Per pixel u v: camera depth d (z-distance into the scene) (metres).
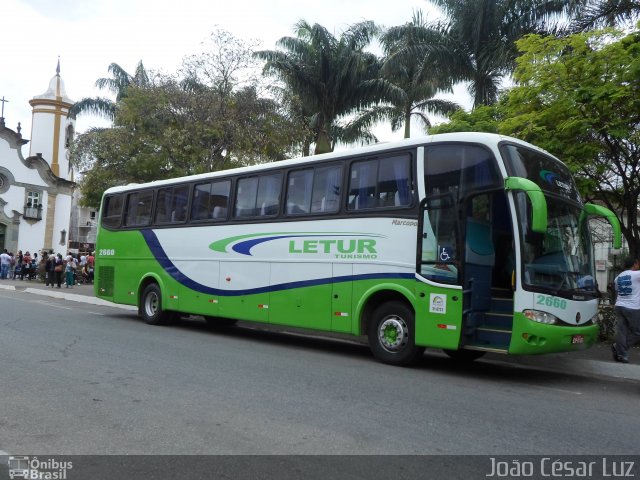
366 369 9.02
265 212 11.66
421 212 9.13
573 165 11.72
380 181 9.80
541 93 12.30
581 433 5.86
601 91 11.16
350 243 10.01
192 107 20.89
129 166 21.66
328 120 24.58
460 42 20.06
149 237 14.59
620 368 9.52
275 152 21.80
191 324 14.95
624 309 9.90
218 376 7.96
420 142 9.35
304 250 10.75
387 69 21.22
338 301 10.08
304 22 25.08
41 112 52.69
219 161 21.39
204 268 12.92
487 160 8.63
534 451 5.21
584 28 15.52
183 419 5.84
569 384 8.76
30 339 10.53
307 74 24.09
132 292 14.98
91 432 5.38
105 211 16.28
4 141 44.75
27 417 5.79
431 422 6.02
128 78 29.78
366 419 6.04
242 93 21.25
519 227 8.38
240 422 5.79
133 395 6.72
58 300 20.80
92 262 32.28
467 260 8.73
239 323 15.55
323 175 10.70
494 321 8.79
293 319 10.81
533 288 8.27
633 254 13.07
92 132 23.20
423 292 8.97
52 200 47.34
